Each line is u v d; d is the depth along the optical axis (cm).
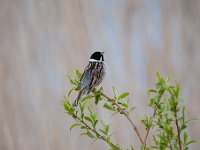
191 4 1673
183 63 1520
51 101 1393
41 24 1525
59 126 1364
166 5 1652
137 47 1516
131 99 1373
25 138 1356
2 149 1353
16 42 1499
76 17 1502
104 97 475
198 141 1306
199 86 1470
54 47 1474
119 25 1548
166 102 423
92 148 1320
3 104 1392
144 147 415
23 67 1445
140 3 1608
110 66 1437
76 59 1440
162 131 420
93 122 436
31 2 1561
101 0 1581
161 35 1555
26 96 1405
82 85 541
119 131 1296
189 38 1595
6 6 1577
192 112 1409
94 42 1485
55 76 1428
